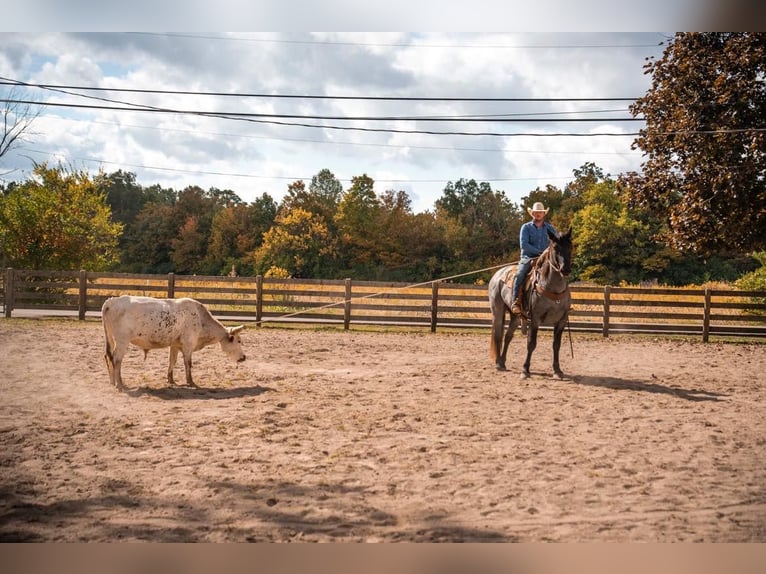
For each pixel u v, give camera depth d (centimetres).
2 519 471
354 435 702
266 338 1591
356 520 475
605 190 5450
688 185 1886
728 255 5084
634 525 475
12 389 919
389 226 6800
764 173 1783
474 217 7825
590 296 2484
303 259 6297
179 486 538
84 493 521
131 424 734
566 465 606
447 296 1883
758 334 1869
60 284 1955
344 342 1558
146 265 8212
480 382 1041
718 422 791
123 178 10881
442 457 625
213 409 816
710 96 1877
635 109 2020
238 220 7619
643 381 1081
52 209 2869
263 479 556
